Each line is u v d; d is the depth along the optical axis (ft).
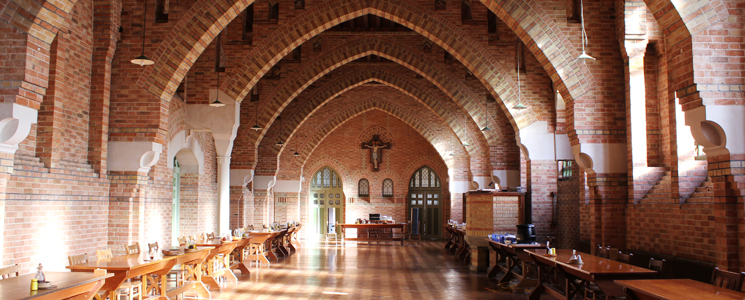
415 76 61.00
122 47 31.73
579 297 27.66
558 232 47.65
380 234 73.26
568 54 31.83
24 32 19.89
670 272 26.48
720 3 20.71
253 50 41.19
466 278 37.42
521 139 41.34
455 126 60.80
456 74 52.08
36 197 24.59
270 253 48.78
